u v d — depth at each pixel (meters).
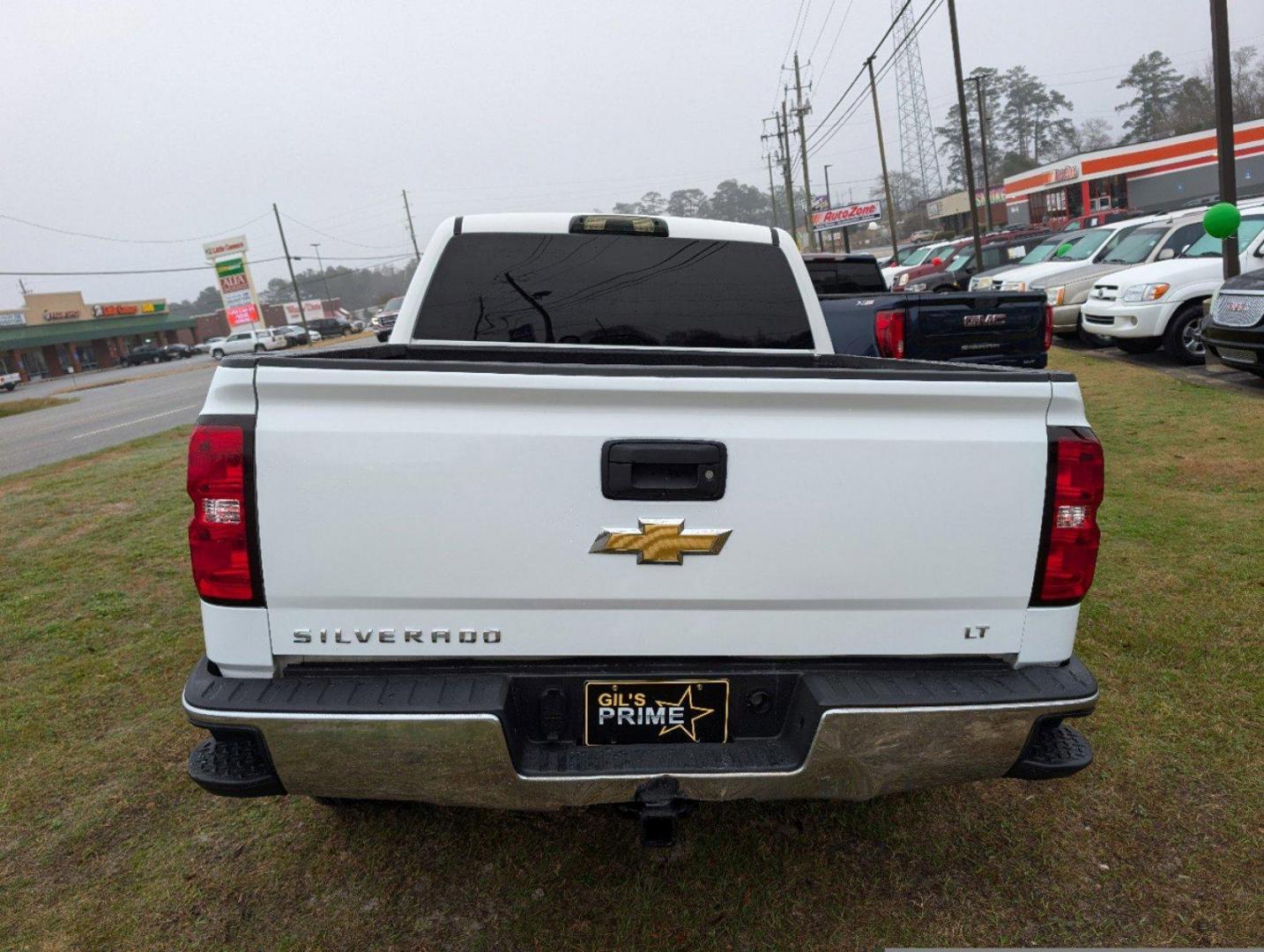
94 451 11.66
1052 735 2.26
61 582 5.24
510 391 1.90
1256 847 2.54
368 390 1.90
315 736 1.94
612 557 1.98
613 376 1.91
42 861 2.66
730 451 1.96
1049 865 2.53
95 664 4.05
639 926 2.35
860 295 7.02
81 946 2.32
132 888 2.54
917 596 2.06
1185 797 2.77
